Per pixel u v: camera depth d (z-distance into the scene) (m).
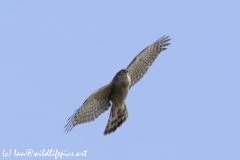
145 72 21.67
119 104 21.45
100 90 21.02
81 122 21.33
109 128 21.70
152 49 21.69
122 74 21.03
